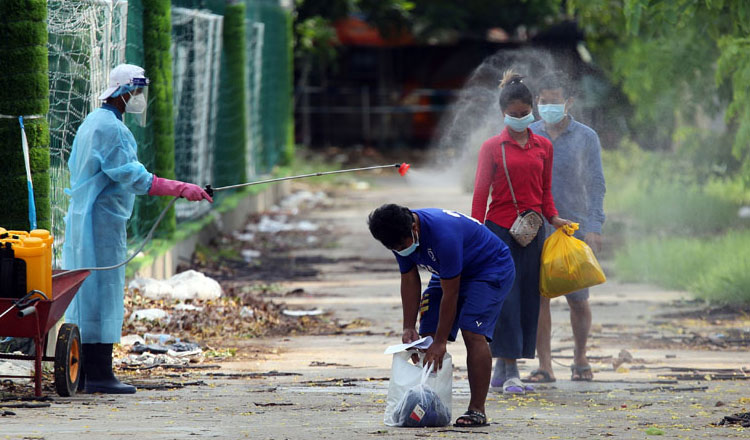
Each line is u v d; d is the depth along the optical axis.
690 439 19.19
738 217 62.72
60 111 31.45
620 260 50.16
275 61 88.88
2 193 27.53
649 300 43.12
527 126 25.59
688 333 36.06
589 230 27.81
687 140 64.69
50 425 19.36
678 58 59.09
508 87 25.44
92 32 32.62
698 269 46.31
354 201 89.50
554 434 19.81
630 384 27.42
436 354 20.89
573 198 27.70
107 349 24.89
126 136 24.47
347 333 36.59
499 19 137.38
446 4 136.38
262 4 79.94
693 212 62.66
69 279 23.64
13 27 27.19
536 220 25.50
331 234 68.00
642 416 22.39
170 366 29.39
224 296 42.06
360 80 143.25
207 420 20.73
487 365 21.28
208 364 30.19
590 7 63.72
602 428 20.61
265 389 25.89
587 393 26.03
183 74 51.59
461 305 21.89
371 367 30.05
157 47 43.34
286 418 21.38
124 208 24.80
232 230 66.38
